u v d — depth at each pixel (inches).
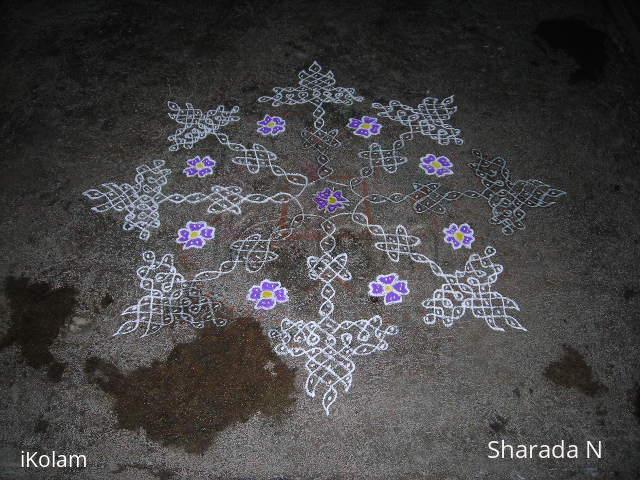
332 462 74.5
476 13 139.6
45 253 95.3
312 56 129.2
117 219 99.7
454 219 99.7
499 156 109.7
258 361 82.4
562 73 125.8
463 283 91.5
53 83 123.3
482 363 83.0
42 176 106.5
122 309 88.1
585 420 78.2
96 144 111.7
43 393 80.2
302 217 99.7
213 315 87.3
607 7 141.0
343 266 93.2
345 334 85.4
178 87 122.4
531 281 92.0
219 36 133.6
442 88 122.5
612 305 89.6
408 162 108.3
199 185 104.6
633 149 111.4
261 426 76.9
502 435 76.8
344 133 113.2
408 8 140.6
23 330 86.1
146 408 78.5
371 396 79.6
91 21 137.3
